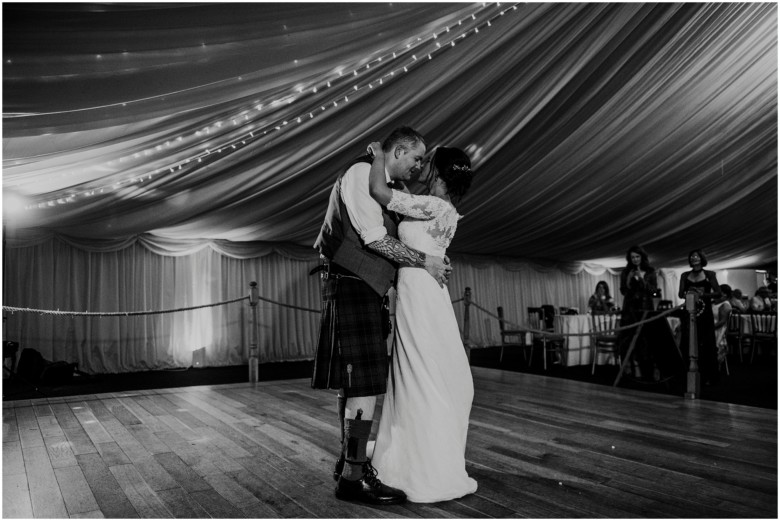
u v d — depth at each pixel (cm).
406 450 193
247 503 192
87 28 276
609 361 734
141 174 511
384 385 195
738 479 218
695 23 476
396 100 483
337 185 201
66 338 711
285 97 421
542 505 188
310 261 929
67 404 419
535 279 1257
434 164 210
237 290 856
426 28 394
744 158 740
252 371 540
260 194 642
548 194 774
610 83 537
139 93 343
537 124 581
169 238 801
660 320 516
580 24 450
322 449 272
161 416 367
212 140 464
